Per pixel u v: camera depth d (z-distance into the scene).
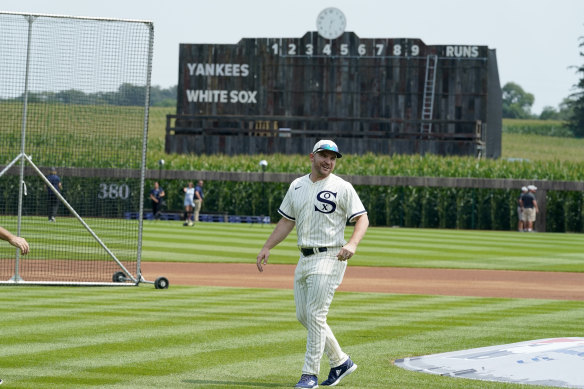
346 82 102.12
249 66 103.06
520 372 16.14
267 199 88.19
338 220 15.51
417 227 86.75
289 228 16.03
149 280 34.53
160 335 20.55
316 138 101.06
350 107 102.19
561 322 24.38
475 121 97.38
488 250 54.75
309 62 102.31
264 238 58.94
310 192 15.51
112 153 34.41
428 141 99.75
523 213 81.81
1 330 20.83
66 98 34.03
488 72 105.25
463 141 99.06
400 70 101.44
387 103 101.69
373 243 58.44
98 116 34.09
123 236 43.28
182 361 17.31
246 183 88.50
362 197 86.94
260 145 101.56
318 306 15.35
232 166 95.25
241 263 43.09
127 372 16.06
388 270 41.91
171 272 38.06
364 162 95.81
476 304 29.20
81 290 30.34
